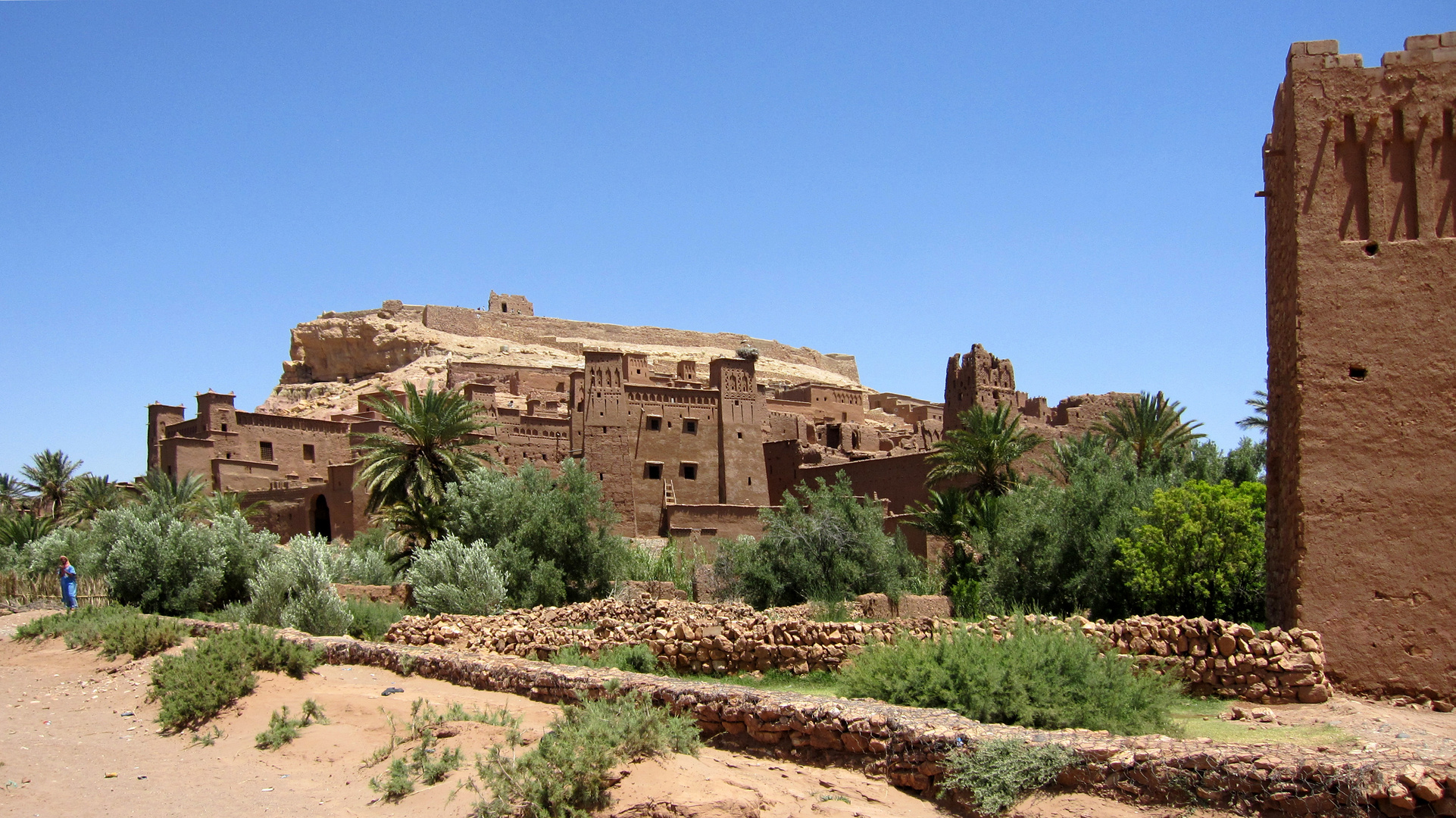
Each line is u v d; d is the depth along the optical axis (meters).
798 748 11.43
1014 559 27.52
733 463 57.00
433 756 12.23
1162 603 23.61
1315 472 15.07
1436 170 15.47
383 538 43.53
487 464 42.06
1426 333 15.11
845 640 16.45
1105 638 14.87
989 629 14.92
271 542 31.75
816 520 32.44
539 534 32.47
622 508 52.91
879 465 53.62
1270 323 17.38
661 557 37.44
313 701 14.81
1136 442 47.16
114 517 31.48
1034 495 29.20
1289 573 15.66
